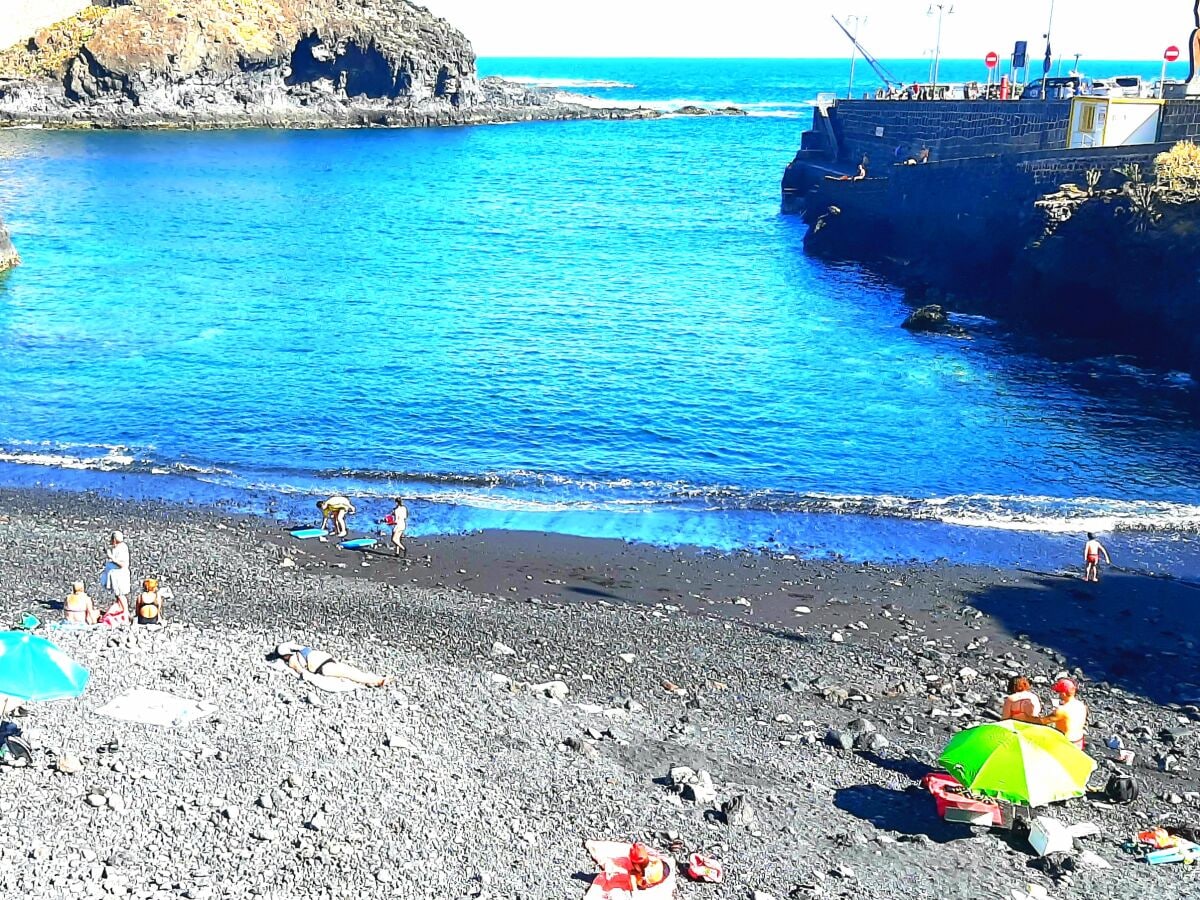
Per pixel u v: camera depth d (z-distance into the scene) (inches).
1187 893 681.0
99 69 7313.0
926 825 743.1
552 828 688.4
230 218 3934.5
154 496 1471.5
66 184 4724.4
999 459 1667.1
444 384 1991.9
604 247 3447.3
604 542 1347.2
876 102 3860.7
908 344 2314.2
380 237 3592.5
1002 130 3061.0
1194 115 2524.6
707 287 2866.6
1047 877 690.8
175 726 761.6
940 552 1342.3
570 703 892.6
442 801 702.5
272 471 1581.0
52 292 2694.4
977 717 926.4
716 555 1317.7
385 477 1562.5
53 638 901.8
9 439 1686.8
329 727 783.7
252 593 1127.6
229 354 2174.0
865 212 3203.7
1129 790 792.9
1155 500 1519.4
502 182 5073.8
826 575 1264.8
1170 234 2144.4
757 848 689.6
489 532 1370.6
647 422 1812.3
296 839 642.8
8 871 589.3
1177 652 1090.1
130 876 595.2
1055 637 1119.0
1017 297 2472.9
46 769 692.7
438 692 869.8
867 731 874.8
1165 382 2047.2
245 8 7716.5
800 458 1668.3
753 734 867.4
